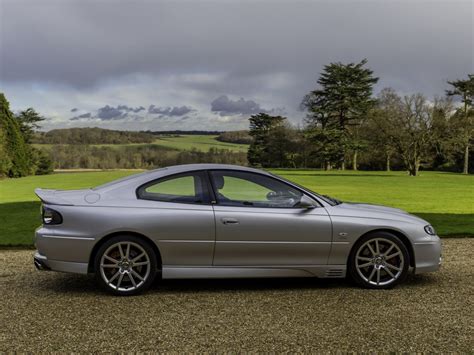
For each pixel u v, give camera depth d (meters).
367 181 40.97
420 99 54.19
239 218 5.30
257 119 93.31
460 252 7.93
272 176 5.62
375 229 5.52
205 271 5.32
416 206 18.59
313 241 5.41
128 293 5.21
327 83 69.38
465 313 4.62
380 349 3.72
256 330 4.14
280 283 5.81
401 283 5.80
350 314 4.58
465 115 60.84
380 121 56.03
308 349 3.72
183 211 5.27
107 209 5.20
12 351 3.67
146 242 5.24
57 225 5.18
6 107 54.22
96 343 3.84
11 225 11.37
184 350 3.70
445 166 75.06
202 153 84.69
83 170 71.50
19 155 55.09
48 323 4.31
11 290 5.45
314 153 72.31
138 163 74.88
